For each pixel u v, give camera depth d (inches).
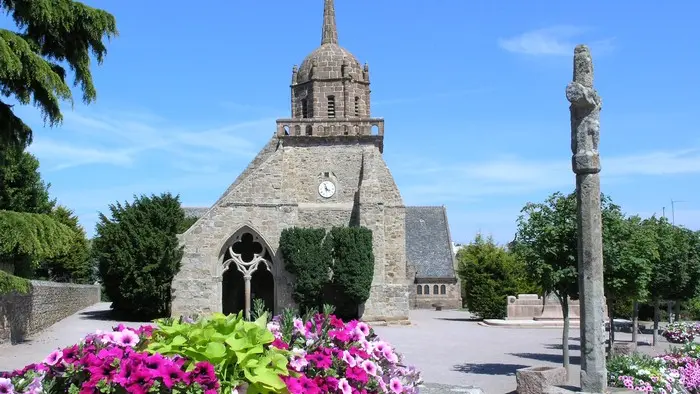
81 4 609.0
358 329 316.5
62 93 584.4
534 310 1647.4
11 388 239.0
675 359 641.0
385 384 309.7
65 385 251.1
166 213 1446.9
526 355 966.4
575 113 470.3
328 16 1753.2
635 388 517.0
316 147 1553.9
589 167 459.2
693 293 1189.1
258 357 259.0
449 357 933.2
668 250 1106.7
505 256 1777.8
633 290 740.0
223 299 1688.0
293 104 1686.8
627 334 1366.9
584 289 456.1
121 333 269.7
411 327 1446.9
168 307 1438.2
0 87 592.4
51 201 1883.6
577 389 458.6
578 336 1295.5
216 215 1464.1
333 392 283.0
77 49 630.5
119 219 1448.1
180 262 1439.5
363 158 1537.9
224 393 244.1
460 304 2642.7
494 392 648.4
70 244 669.3
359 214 1487.5
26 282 631.8
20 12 590.2
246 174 1701.5
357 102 1647.4
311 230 1427.2
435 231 2787.9
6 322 922.1
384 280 1485.0
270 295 1689.2
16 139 637.9
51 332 1123.3
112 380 237.9
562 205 694.5
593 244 455.8
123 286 1398.9
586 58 467.8
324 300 1462.8
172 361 247.4
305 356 286.7
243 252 1584.6
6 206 1614.2
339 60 1648.6
